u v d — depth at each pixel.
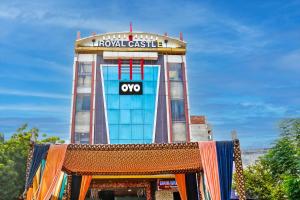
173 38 34.91
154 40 34.72
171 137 32.03
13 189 27.42
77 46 33.84
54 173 12.52
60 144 13.00
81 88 32.94
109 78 33.44
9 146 30.02
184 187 18.52
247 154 31.00
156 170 17.22
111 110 32.44
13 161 28.17
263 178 22.36
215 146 13.08
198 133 38.25
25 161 30.05
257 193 22.14
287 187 13.12
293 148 14.80
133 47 34.19
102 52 34.06
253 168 23.22
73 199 19.45
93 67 33.56
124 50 34.03
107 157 14.32
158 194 24.66
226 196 12.45
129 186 25.36
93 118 31.95
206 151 13.05
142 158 14.59
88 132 31.53
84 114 32.09
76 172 17.69
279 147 15.09
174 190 24.72
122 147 13.35
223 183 12.59
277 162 15.07
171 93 33.53
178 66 34.47
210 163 12.86
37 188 12.36
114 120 32.16
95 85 33.06
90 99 32.59
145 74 33.84
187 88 33.81
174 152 13.88
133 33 34.62
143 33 34.72
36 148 12.61
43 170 12.53
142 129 32.16
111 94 32.97
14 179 27.48
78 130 31.58
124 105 32.75
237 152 12.97
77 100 32.50
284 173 14.66
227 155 12.96
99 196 28.30
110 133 31.70
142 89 33.38
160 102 33.09
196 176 18.39
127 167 16.27
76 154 13.78
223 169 12.77
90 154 13.83
